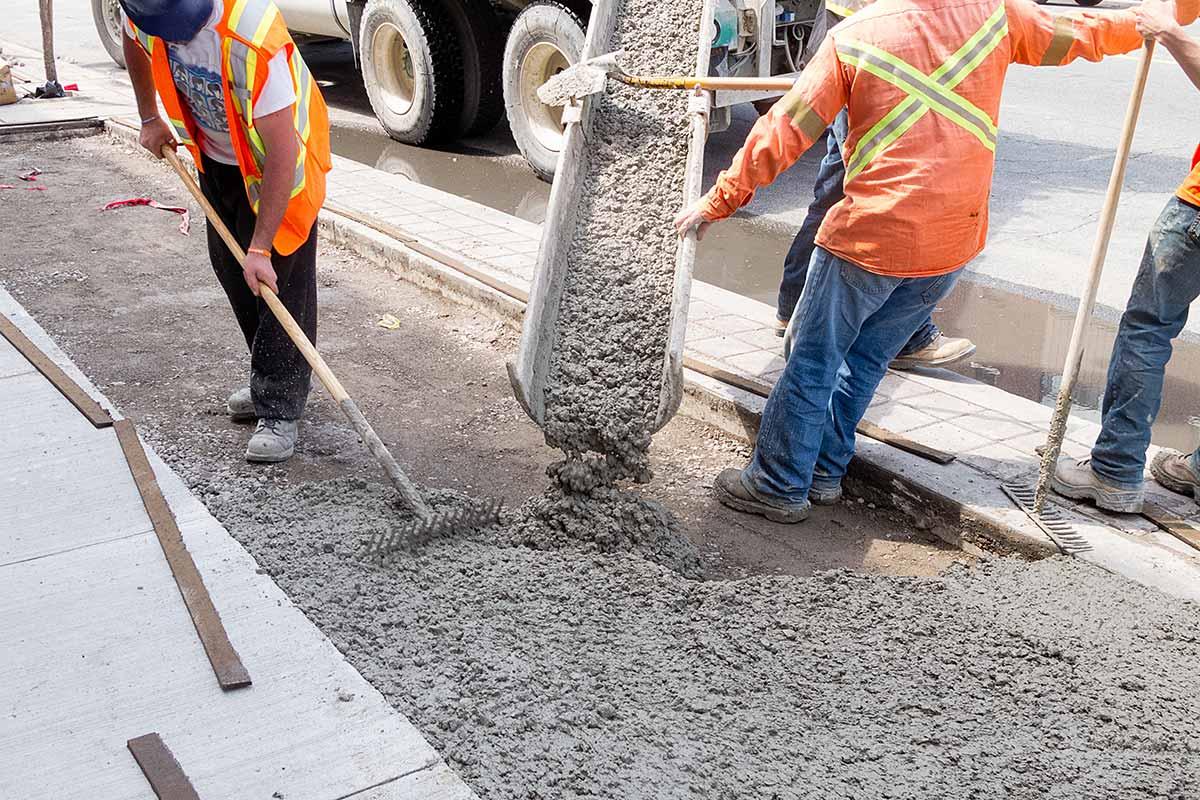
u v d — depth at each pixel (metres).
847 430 4.26
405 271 6.67
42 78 11.88
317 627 3.08
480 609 3.31
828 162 4.93
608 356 4.07
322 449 4.70
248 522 3.74
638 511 3.86
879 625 3.40
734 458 4.73
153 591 3.18
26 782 2.46
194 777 2.48
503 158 9.69
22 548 3.37
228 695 2.76
